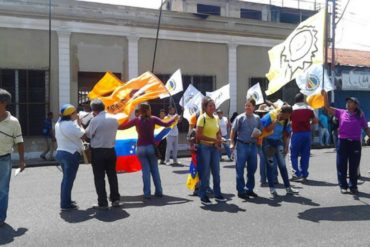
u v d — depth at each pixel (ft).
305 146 32.24
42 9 52.70
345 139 27.61
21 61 52.01
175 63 61.21
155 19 59.36
